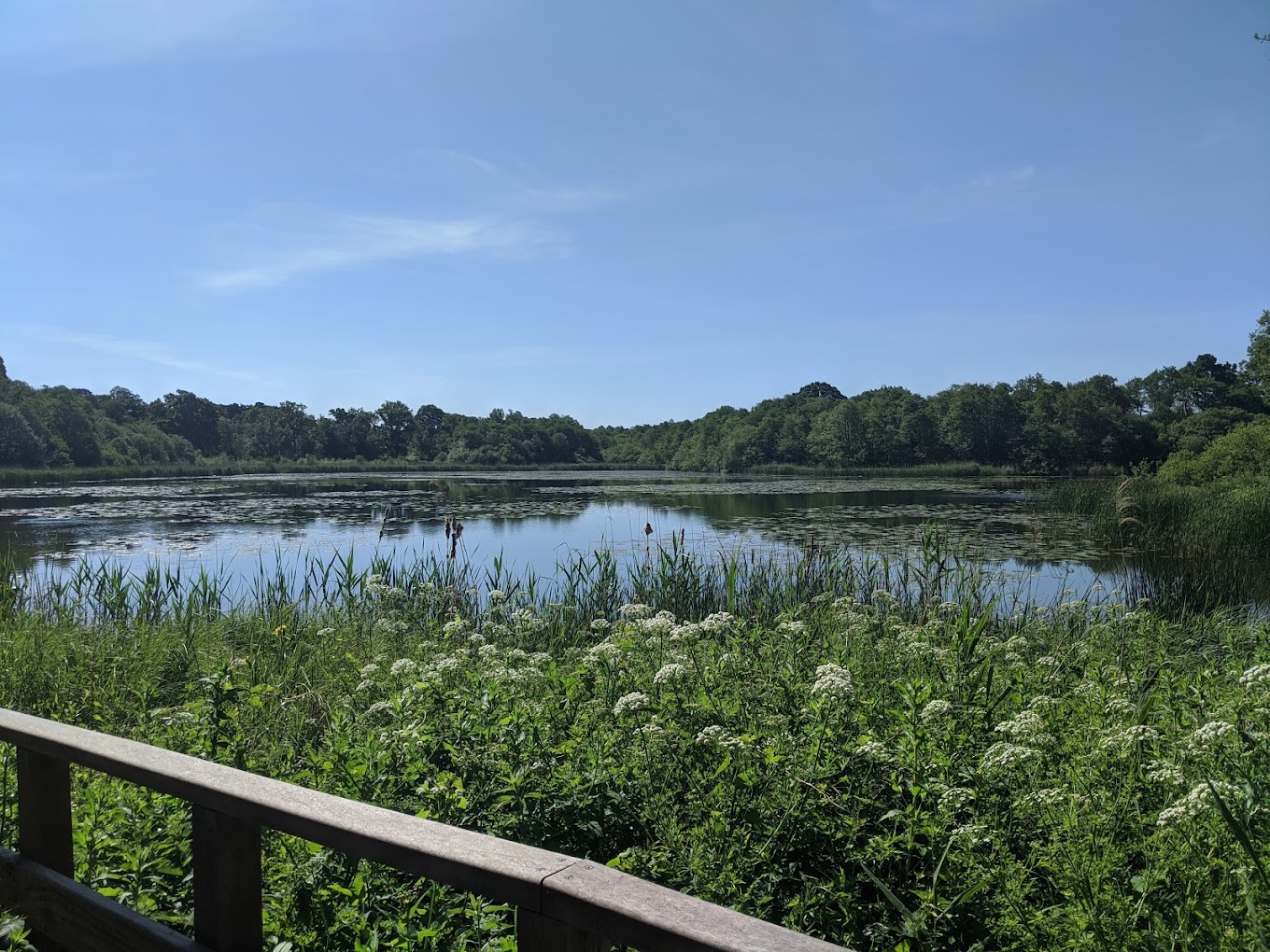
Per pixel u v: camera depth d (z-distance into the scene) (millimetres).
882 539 16312
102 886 2789
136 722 5398
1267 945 2426
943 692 4633
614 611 9602
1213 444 31422
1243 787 3049
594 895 1334
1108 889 2791
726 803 3439
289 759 4270
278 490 40938
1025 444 75875
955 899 2877
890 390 90000
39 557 15414
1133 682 4641
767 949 1160
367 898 2756
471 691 4590
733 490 38656
